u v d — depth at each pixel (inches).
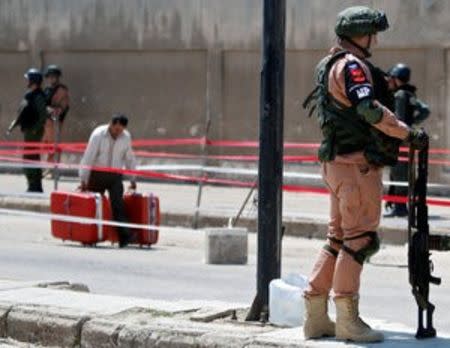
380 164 421.7
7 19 1475.1
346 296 430.9
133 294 655.8
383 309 607.8
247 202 1021.2
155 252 860.6
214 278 724.7
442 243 436.8
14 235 959.0
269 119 485.1
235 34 1323.8
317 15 1269.7
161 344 466.9
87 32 1419.8
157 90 1381.6
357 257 425.7
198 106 1354.6
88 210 879.1
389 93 429.4
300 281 489.1
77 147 1104.8
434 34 1204.5
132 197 893.8
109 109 1413.6
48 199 1121.4
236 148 1332.4
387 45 1227.9
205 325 476.1
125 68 1402.6
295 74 1290.6
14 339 511.8
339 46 432.5
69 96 1433.3
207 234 800.3
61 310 506.3
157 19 1374.3
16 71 1475.1
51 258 813.9
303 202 1151.0
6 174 1462.8
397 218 985.5
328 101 426.0
